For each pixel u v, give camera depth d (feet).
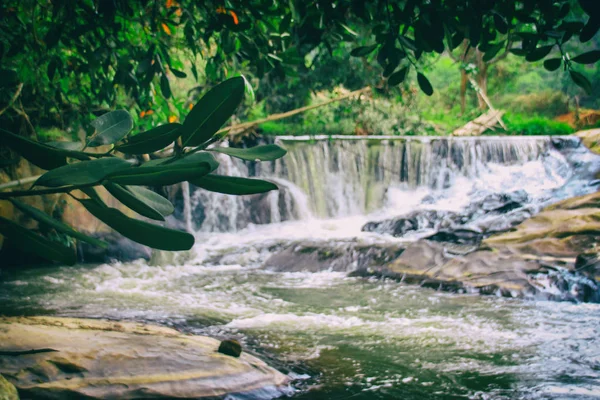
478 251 28.94
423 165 55.01
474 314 22.04
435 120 73.72
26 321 15.15
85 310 22.70
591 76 86.63
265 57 15.56
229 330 19.34
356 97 57.82
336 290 27.14
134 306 23.58
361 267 31.94
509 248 28.50
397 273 29.89
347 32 12.35
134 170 3.87
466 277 27.32
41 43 18.44
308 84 52.42
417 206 52.26
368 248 33.17
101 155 4.24
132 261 35.12
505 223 33.65
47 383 11.48
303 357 16.11
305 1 11.87
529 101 84.74
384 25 10.26
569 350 17.16
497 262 27.68
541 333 19.21
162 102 21.93
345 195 53.06
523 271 26.50
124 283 29.01
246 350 16.46
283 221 48.57
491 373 14.88
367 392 13.30
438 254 30.14
